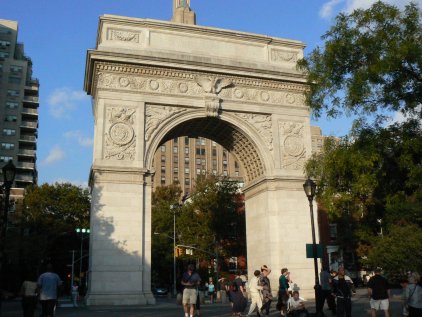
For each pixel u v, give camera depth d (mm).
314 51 23734
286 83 43688
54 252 80688
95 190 36031
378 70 19906
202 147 148875
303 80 43719
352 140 22297
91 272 34594
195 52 42312
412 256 49531
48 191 79000
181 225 74750
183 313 27562
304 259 40312
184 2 50375
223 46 43500
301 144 42969
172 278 90750
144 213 36875
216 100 41094
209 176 76188
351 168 21734
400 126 21750
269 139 42500
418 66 19688
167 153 144625
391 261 50469
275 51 45125
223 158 150625
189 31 42781
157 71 40219
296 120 43469
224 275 74812
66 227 76750
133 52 39875
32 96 108812
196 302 22672
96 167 36312
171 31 42250
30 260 69000
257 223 43094
